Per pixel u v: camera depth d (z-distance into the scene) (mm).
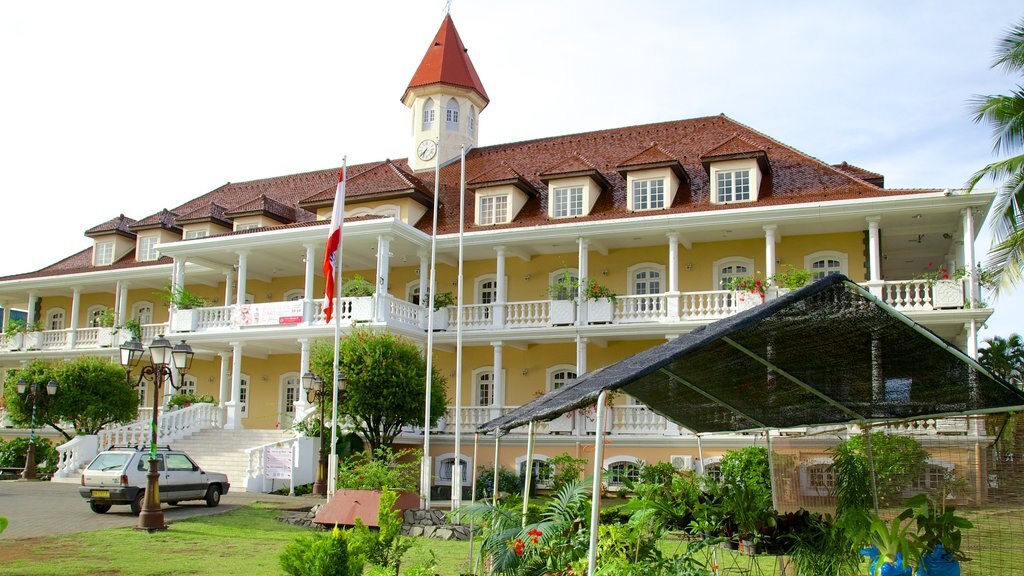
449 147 40750
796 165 30719
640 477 22828
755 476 20266
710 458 27281
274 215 37812
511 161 38219
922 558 8914
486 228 32750
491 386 34188
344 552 9148
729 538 9891
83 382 32812
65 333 41594
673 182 31188
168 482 22031
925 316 25812
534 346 33719
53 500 23906
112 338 39344
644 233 29812
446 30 42406
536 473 29531
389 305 30953
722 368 10469
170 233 42219
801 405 12461
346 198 35188
